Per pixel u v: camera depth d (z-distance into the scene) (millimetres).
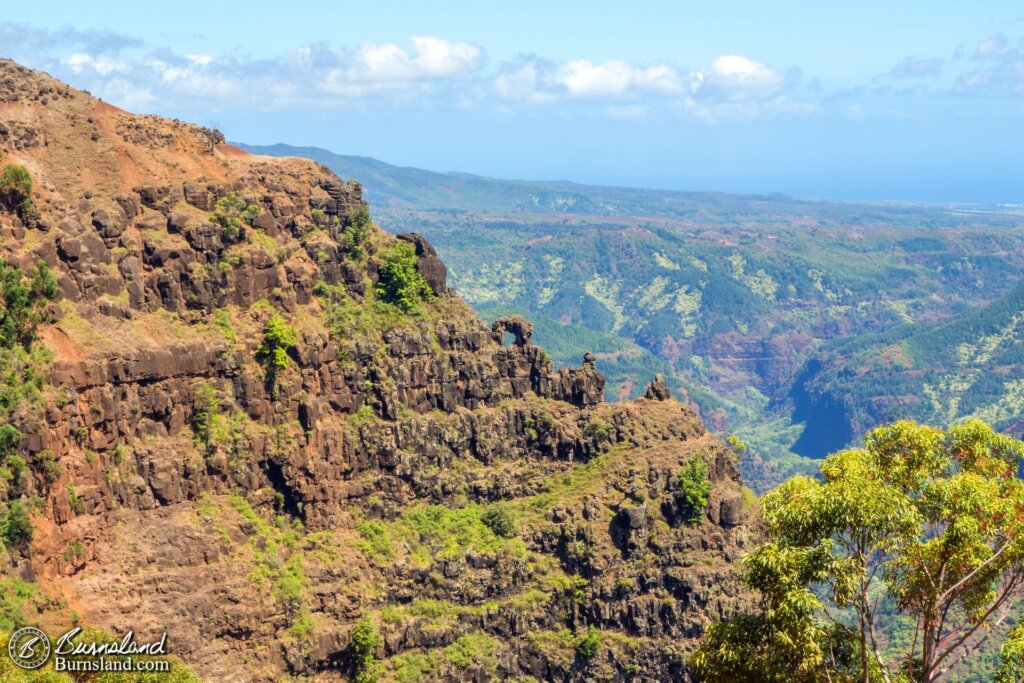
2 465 142625
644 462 195875
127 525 159250
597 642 180250
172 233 178125
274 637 163625
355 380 187125
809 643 92562
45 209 166000
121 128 188750
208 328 175625
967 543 93625
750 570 95875
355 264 197875
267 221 189000
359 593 172500
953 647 95875
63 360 153750
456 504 191750
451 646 176375
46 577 144750
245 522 169625
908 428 100188
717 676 97062
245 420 176000
